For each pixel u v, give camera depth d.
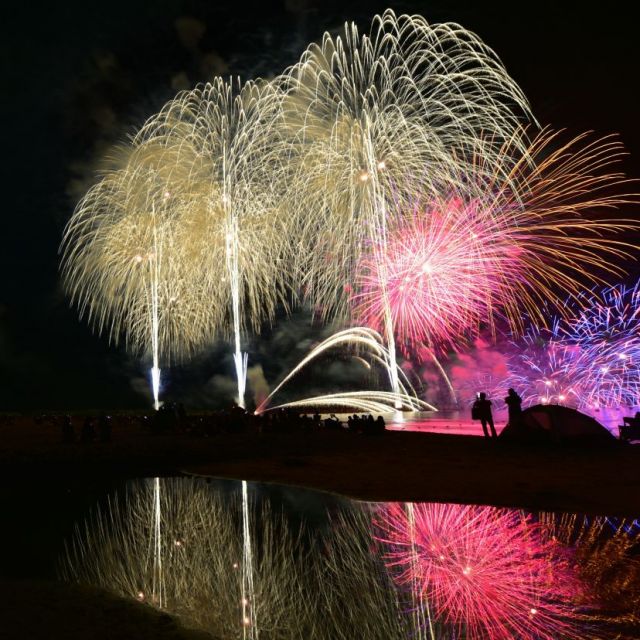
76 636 5.59
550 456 15.62
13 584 7.09
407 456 16.53
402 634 5.41
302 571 7.27
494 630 5.39
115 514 10.91
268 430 25.11
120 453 18.61
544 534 8.39
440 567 7.18
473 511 9.95
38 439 24.23
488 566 7.17
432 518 9.59
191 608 6.25
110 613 6.16
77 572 7.57
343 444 19.78
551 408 17.98
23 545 8.82
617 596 6.09
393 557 7.67
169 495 12.62
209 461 17.39
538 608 5.84
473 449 17.47
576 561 7.20
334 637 5.41
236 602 6.39
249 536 8.98
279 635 5.54
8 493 13.21
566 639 5.15
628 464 14.09
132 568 7.62
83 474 15.80
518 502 10.39
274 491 12.57
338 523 9.55
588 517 9.24
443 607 5.98
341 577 7.02
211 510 10.89
